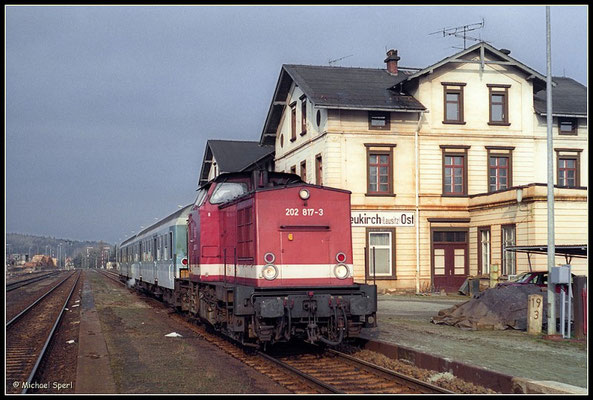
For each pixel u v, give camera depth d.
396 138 29.66
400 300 25.42
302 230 12.46
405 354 11.67
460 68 30.56
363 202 29.14
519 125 30.94
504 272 27.25
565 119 31.67
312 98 28.50
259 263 12.13
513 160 30.77
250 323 12.20
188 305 18.69
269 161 39.53
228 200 15.45
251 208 12.57
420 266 29.58
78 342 14.30
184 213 20.72
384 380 9.91
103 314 21.25
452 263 30.06
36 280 59.31
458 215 30.09
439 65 29.58
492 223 28.05
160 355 12.17
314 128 30.62
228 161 42.78
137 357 11.91
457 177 30.47
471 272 29.88
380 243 29.50
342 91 29.95
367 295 12.34
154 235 26.75
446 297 27.12
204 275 15.24
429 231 29.75
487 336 13.75
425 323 16.52
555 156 31.38
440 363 10.52
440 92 30.30
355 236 29.02
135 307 24.53
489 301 15.73
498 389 9.09
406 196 29.64
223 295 12.87
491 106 30.81
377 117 29.61
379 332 14.44
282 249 12.29
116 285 45.81
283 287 12.10
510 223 26.53
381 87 31.33
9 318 20.83
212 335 15.45
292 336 12.11
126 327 17.16
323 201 12.71
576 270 25.59
